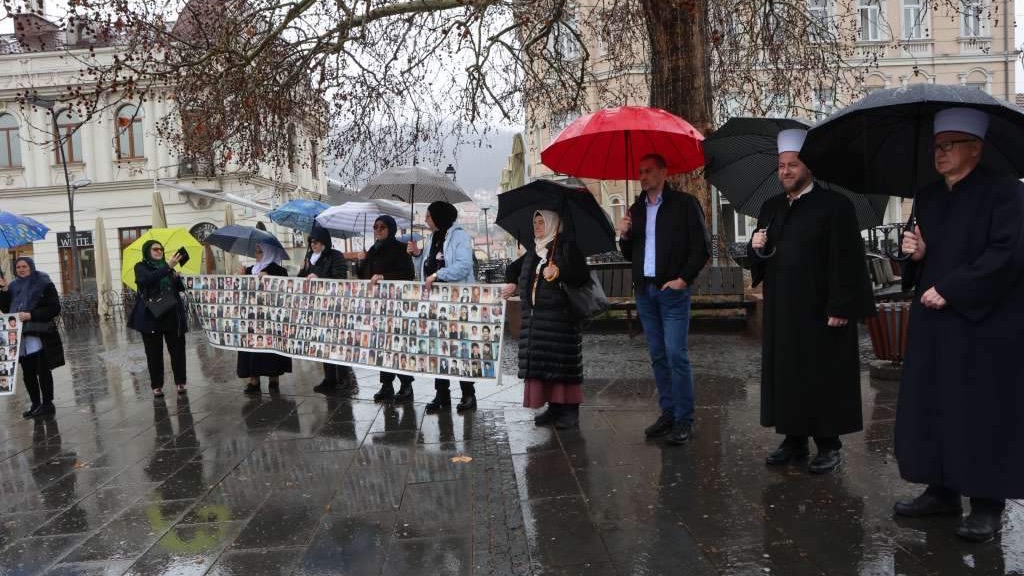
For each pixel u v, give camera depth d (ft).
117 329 67.67
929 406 11.55
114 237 104.73
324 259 27.27
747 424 18.61
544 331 18.86
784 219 14.66
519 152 58.39
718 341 33.04
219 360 38.50
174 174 102.47
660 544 11.65
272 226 103.24
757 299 34.01
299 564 11.80
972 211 11.18
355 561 11.80
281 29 36.04
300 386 28.43
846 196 14.78
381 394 24.70
